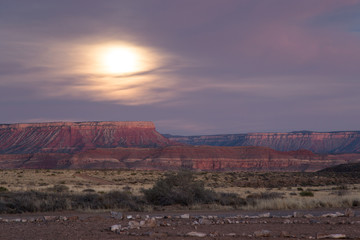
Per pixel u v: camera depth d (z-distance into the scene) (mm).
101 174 111125
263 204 29234
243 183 83125
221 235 15031
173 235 14992
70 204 29516
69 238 14680
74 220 20062
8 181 75625
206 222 18344
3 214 26703
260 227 17188
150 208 28547
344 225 17562
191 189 32375
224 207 29391
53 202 29453
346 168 142875
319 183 85625
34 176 92062
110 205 29688
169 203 31344
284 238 14648
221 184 79500
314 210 27328
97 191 48094
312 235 15047
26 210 27859
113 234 15461
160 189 32062
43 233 15812
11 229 16906
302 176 115375
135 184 75188
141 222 17328
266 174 131625
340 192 46281
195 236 14922
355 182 88500
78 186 62469
